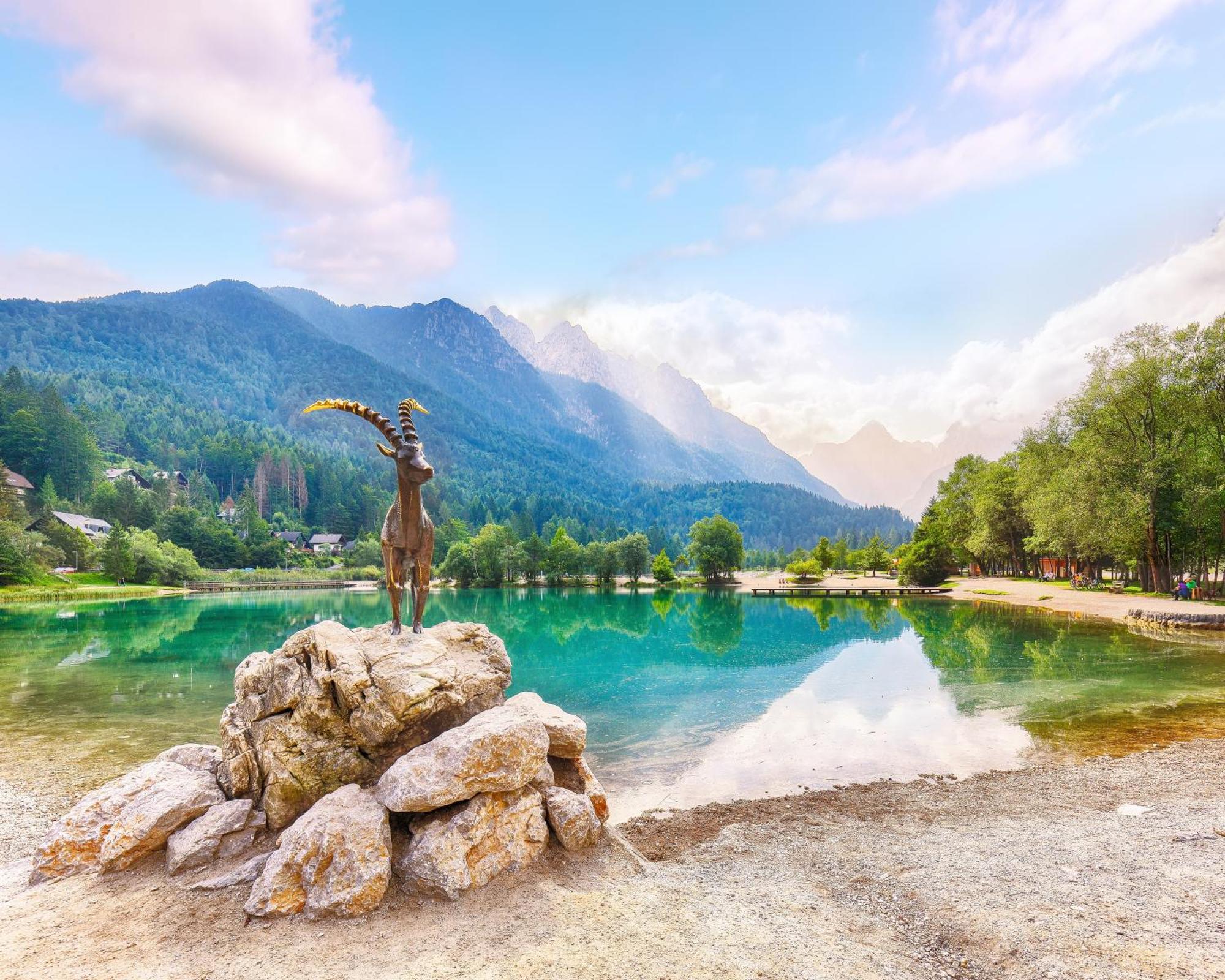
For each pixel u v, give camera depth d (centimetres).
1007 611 5756
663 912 830
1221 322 4691
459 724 1075
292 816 941
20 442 12569
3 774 1647
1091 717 2117
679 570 17938
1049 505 5794
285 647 1030
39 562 8156
